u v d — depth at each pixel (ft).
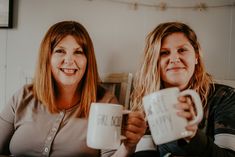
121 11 4.24
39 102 3.54
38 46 4.44
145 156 3.26
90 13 4.31
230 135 2.83
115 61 4.27
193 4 4.06
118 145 2.11
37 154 3.32
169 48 3.54
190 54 3.53
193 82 3.53
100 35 4.30
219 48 4.02
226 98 3.24
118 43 4.25
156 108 1.87
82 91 3.54
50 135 3.27
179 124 1.82
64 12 4.37
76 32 3.51
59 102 3.59
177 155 2.62
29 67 4.47
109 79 4.00
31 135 3.33
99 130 2.05
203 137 2.15
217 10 4.01
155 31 3.67
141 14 4.19
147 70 3.69
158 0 4.14
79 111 3.43
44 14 4.42
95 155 3.30
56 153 3.26
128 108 3.85
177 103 1.83
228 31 3.99
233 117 3.00
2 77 4.55
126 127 2.31
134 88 3.82
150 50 3.67
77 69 3.49
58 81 3.53
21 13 4.47
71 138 3.27
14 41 4.51
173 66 3.52
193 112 1.86
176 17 4.11
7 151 3.57
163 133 1.86
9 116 3.53
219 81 3.64
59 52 3.50
